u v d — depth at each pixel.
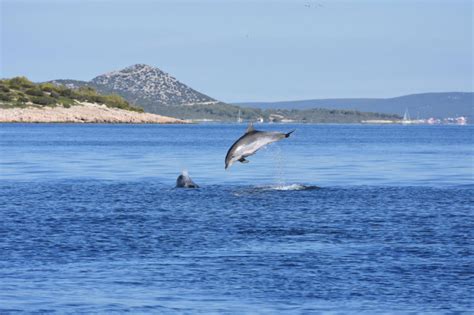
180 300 36.22
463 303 35.56
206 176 102.06
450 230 54.97
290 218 61.28
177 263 43.75
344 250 47.41
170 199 74.44
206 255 46.00
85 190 82.81
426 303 35.59
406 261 44.06
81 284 39.00
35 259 44.75
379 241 50.53
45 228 55.78
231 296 36.88
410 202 71.69
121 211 65.44
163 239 51.44
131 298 36.53
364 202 71.69
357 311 34.53
